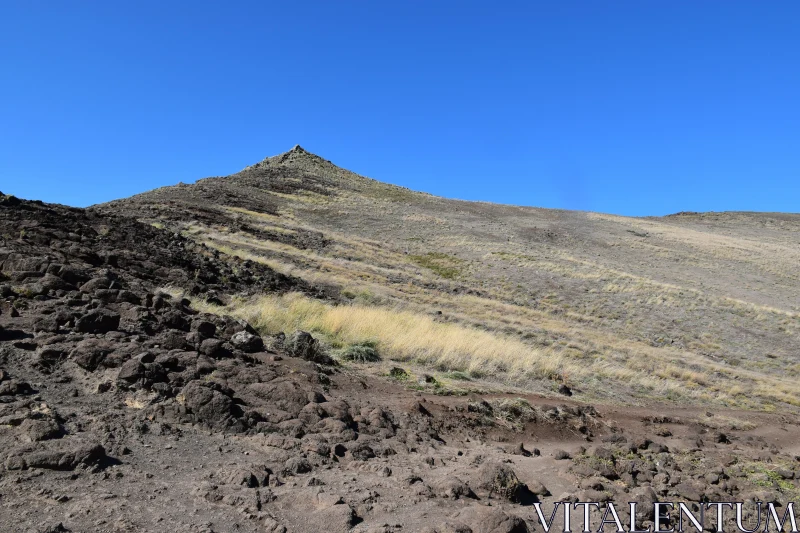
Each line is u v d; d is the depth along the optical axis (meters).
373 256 37.56
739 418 11.88
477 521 3.54
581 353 17.58
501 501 4.30
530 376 12.04
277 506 3.62
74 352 5.52
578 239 57.84
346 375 8.43
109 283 8.34
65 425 4.29
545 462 5.85
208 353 6.80
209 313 9.33
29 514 3.05
